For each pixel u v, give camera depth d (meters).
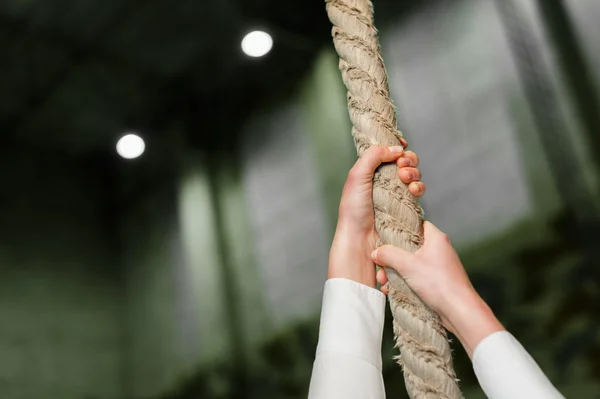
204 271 7.65
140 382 8.30
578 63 4.94
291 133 7.12
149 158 8.84
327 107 6.76
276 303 6.82
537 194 4.89
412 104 5.93
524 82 5.14
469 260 5.24
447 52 5.75
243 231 7.38
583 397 4.46
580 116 4.82
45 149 9.11
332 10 1.16
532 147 4.99
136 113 8.55
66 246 8.82
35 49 7.43
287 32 7.13
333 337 0.95
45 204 8.88
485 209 5.21
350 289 0.99
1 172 8.66
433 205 5.57
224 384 7.07
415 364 0.94
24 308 8.19
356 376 0.92
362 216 1.03
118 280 9.00
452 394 0.93
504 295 4.99
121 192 9.34
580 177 4.71
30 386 7.82
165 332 8.08
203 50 7.66
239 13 7.11
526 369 0.80
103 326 8.61
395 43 6.20
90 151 9.32
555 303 4.68
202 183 7.98
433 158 5.65
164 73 7.98
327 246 6.44
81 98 8.20
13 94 8.04
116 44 7.49
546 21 5.15
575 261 4.60
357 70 1.11
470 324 0.87
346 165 6.44
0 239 8.38
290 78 7.26
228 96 7.96
